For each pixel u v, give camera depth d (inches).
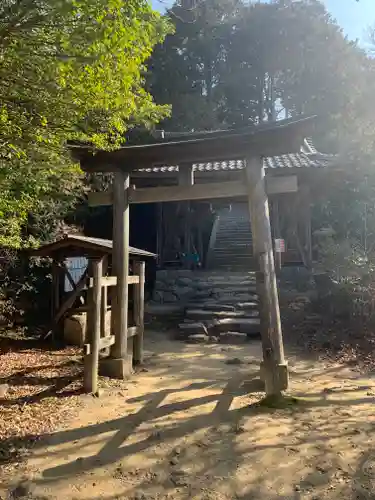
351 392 181.6
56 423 149.6
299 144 188.7
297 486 103.6
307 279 446.6
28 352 274.7
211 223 634.2
